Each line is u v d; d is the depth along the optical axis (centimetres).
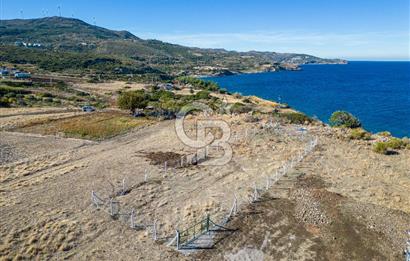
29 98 8944
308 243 2206
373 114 11394
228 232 2317
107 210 2586
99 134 4934
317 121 6906
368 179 3266
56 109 7150
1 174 3250
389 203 2744
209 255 2077
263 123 5534
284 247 2162
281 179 3222
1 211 2497
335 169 3512
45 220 2378
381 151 4131
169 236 2264
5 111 6694
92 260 1986
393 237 2286
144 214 2553
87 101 9306
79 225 2342
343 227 2391
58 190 2911
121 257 2027
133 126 5472
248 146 4284
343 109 12419
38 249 2044
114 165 3584
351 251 2138
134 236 2253
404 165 3738
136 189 2986
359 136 4950
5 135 4778
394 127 9356
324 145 4391
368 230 2358
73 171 3375
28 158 3778
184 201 2783
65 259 1981
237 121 5638
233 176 3322
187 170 3481
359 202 2747
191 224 2412
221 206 2683
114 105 8281
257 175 3344
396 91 18700
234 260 2034
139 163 3662
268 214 2553
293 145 4344
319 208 2639
